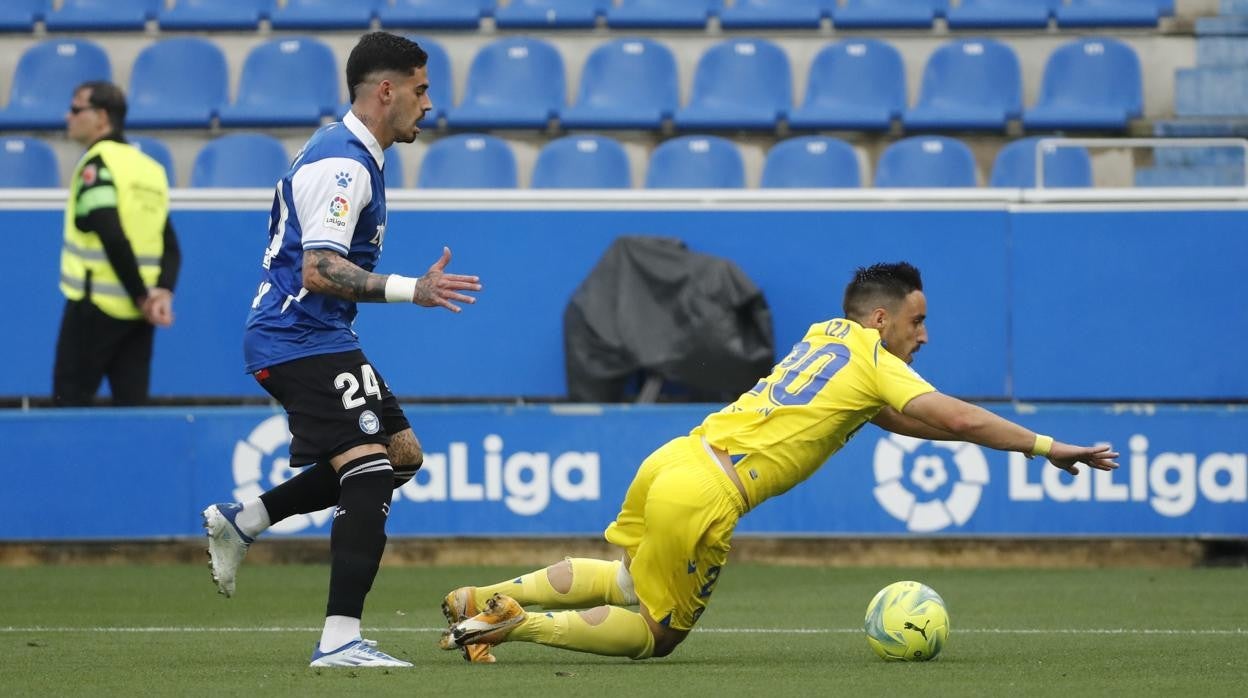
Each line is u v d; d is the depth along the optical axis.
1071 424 34.41
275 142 47.16
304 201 18.72
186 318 36.38
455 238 35.78
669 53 50.59
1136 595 29.91
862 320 19.84
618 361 34.81
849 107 49.19
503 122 48.84
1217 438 34.22
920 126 48.38
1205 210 34.69
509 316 35.78
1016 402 35.09
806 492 34.94
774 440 18.95
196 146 49.84
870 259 35.34
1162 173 47.81
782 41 51.72
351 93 19.44
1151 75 50.41
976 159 48.62
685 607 19.14
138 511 35.09
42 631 24.69
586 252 35.72
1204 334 34.75
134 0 53.88
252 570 34.69
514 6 52.69
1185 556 35.16
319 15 52.66
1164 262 34.81
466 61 52.22
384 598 29.81
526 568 34.88
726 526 18.80
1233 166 47.66
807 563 35.59
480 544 35.53
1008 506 34.53
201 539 35.19
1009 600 29.14
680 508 18.59
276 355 19.09
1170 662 19.84
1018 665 19.39
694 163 45.44
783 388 19.25
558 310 35.72
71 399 35.09
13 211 36.38
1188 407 34.31
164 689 16.80
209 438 35.06
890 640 19.75
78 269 34.44
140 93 51.16
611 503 34.62
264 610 27.94
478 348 35.84
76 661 20.03
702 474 18.78
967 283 35.09
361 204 18.98
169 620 26.34
